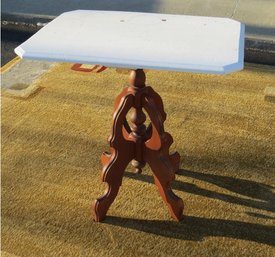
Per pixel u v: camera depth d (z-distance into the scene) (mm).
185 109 2977
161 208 2229
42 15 4359
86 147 2652
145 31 1945
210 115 2916
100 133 2766
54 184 2389
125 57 1716
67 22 2072
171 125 2820
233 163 2512
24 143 2697
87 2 4617
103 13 2193
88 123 2861
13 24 4418
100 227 2129
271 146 2639
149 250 2010
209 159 2541
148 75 3365
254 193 2312
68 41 1866
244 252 1994
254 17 4133
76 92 3193
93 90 3213
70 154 2602
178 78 3326
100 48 1794
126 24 2031
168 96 3115
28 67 3543
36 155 2600
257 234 2082
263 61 3635
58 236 2088
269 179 2398
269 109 2975
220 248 2014
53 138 2734
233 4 4387
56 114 2957
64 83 3307
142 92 1940
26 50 1801
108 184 2098
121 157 2053
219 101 3062
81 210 2223
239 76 3369
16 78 3389
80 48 1800
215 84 3258
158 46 1798
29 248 2031
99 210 2121
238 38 1861
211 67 1641
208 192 2320
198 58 1695
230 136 2723
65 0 4676
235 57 1700
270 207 2229
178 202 2094
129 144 2045
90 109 3000
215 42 1823
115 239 2066
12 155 2602
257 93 3154
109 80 3334
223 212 2201
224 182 2383
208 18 2098
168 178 2045
